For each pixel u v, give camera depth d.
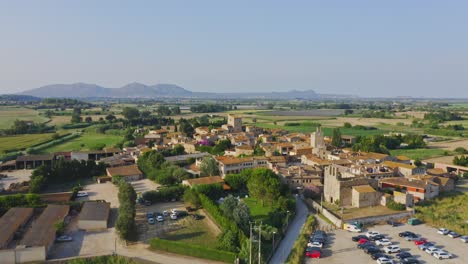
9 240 123.38
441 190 191.50
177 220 151.38
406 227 150.00
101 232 137.50
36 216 153.12
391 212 161.38
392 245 129.75
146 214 159.12
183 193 179.62
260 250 116.00
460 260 120.75
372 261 119.81
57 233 132.25
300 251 124.00
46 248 115.56
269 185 171.75
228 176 196.75
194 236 134.25
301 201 186.25
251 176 190.75
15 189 194.25
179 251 120.38
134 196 167.62
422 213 162.88
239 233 125.94
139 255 118.31
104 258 116.12
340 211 164.25
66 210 152.75
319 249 125.56
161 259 115.88
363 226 150.75
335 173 177.62
